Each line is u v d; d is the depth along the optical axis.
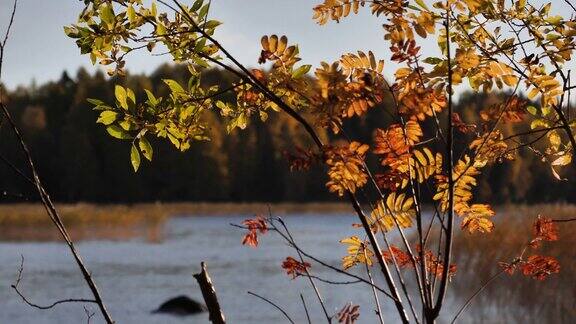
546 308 10.96
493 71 2.76
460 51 2.47
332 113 2.39
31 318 14.34
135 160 2.74
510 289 12.16
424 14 2.54
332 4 2.62
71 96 81.88
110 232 36.03
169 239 34.78
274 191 74.19
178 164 74.62
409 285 15.41
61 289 18.34
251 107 2.89
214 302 2.50
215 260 25.33
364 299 14.98
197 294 17.73
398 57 2.43
